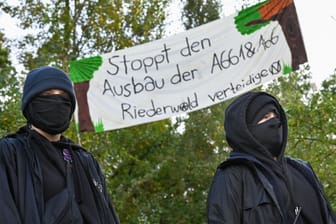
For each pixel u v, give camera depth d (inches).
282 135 164.9
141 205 661.3
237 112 163.0
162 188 711.1
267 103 164.1
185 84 326.0
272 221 155.4
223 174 161.0
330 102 365.7
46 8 573.3
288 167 166.4
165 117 325.7
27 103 159.6
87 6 582.9
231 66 325.1
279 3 324.5
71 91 161.5
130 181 631.2
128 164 644.7
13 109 408.5
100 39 588.4
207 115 722.8
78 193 160.2
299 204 160.6
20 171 154.5
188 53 327.6
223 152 725.9
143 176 647.8
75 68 332.2
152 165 673.0
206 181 728.3
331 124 366.6
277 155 164.4
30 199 151.0
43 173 155.9
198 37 326.3
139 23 599.5
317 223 161.8
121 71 329.7
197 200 737.6
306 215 160.9
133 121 327.9
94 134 519.2
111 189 593.6
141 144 635.5
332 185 369.1
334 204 354.9
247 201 156.7
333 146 375.2
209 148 729.0
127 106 328.2
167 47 327.9
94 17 584.1
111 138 564.4
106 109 330.3
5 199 149.0
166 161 663.1
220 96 324.5
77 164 163.3
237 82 324.8
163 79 327.6
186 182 734.5
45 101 158.4
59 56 565.6
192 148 716.0
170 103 326.0
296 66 323.6
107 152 529.0
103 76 331.0
